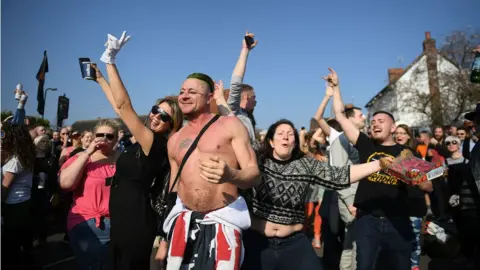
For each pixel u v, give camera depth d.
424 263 5.52
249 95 4.20
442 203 4.91
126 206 2.93
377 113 3.86
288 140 3.04
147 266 3.06
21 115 4.30
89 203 3.32
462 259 5.11
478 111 3.56
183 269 2.46
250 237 3.01
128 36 2.84
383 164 2.98
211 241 2.41
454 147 5.64
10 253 3.80
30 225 3.99
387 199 3.52
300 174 3.00
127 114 2.80
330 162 4.89
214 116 2.63
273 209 2.97
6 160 3.66
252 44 3.67
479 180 3.34
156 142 2.93
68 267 5.31
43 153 5.20
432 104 30.33
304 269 2.96
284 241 2.97
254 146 3.35
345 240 4.69
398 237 3.51
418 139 8.73
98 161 3.52
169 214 2.60
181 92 2.61
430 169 2.93
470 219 4.46
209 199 2.46
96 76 3.16
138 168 2.93
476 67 3.33
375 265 3.55
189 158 2.52
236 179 2.16
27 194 3.88
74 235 3.30
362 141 3.84
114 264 2.97
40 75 5.01
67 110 5.75
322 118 4.93
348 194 4.45
